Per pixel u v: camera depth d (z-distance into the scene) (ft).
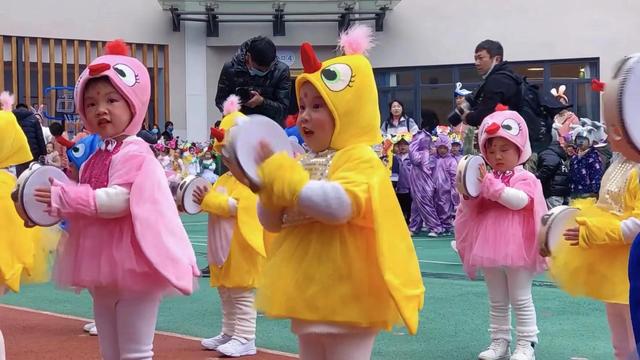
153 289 15.85
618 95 12.04
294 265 13.53
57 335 24.17
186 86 91.45
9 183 18.71
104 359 16.28
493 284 20.71
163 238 15.69
